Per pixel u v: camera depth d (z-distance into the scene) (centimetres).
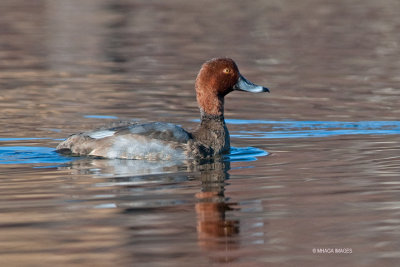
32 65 2820
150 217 988
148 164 1343
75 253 846
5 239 895
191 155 1409
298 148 1534
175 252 852
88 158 1383
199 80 1508
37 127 1741
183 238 902
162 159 1387
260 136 1688
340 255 846
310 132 1728
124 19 4325
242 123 1856
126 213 1007
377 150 1493
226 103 2172
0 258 829
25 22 4156
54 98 2169
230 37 3616
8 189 1140
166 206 1043
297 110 2030
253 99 2234
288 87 2411
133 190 1138
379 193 1117
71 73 2648
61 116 1897
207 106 1507
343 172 1277
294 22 4200
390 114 1952
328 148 1527
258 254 850
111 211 1015
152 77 2567
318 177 1238
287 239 903
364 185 1172
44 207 1035
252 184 1188
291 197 1098
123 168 1300
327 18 4366
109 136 1402
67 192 1121
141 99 2164
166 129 1425
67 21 4238
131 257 834
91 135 1420
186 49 3234
